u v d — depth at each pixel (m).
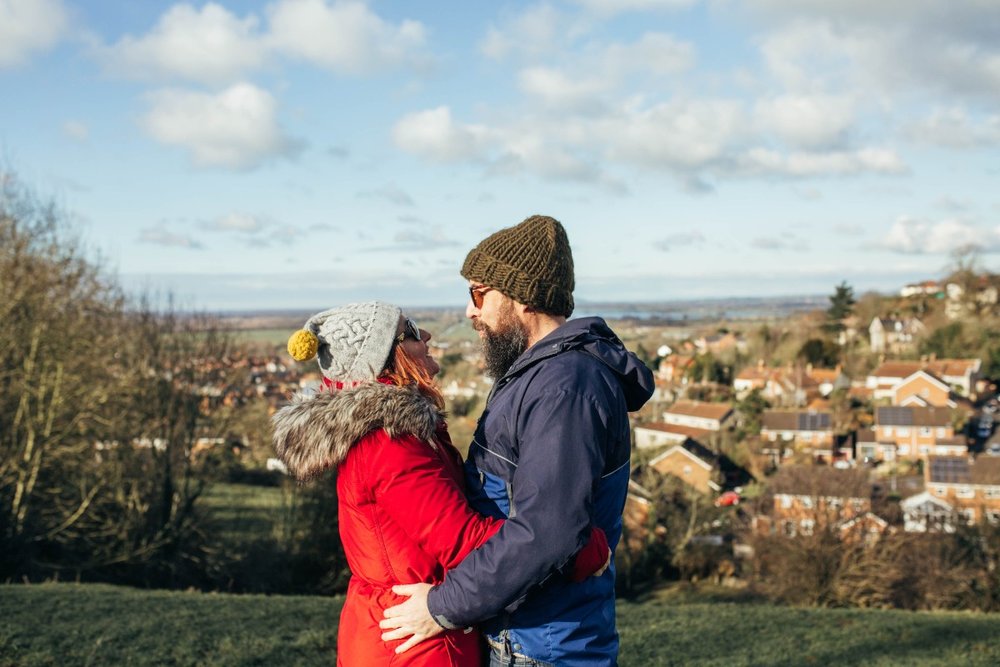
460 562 1.70
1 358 13.09
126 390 14.91
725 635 7.61
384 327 1.93
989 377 60.81
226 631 6.67
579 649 1.75
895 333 70.38
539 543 1.59
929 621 8.46
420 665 1.75
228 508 20.92
